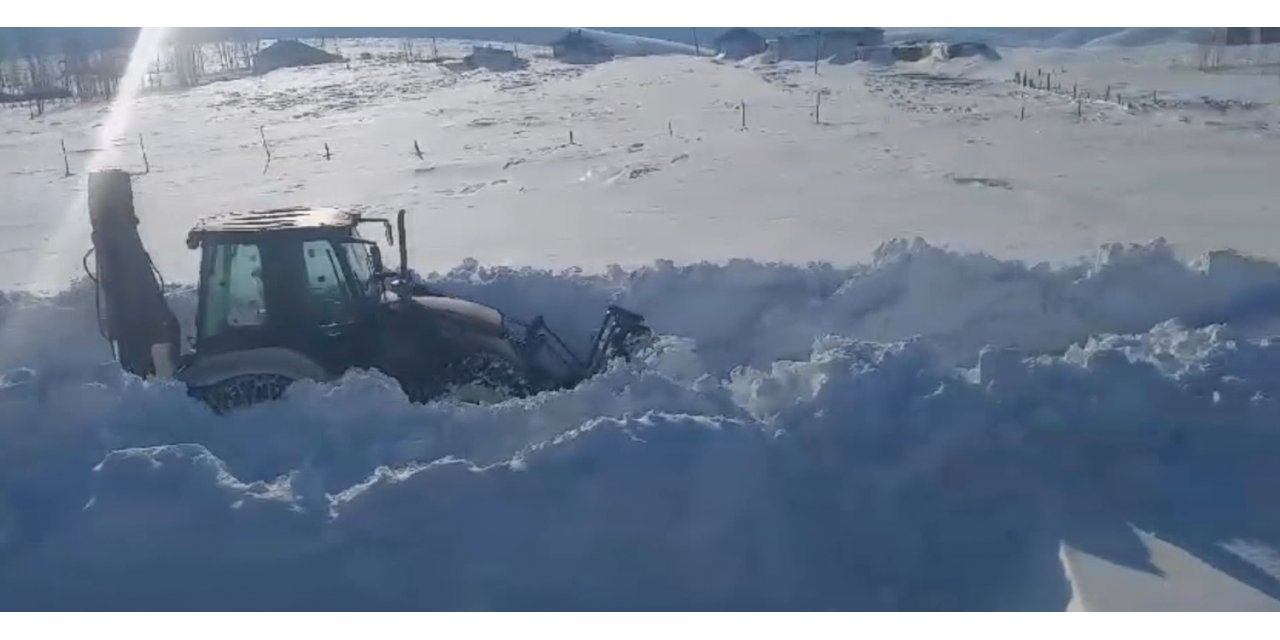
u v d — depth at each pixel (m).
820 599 4.27
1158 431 5.00
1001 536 4.54
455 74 61.78
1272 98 39.12
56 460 4.87
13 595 4.18
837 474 4.79
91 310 7.55
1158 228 16.67
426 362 6.67
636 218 19.30
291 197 23.36
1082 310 7.86
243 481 4.98
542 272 9.38
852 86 48.94
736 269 9.06
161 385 5.60
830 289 8.84
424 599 4.17
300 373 6.29
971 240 16.08
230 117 44.44
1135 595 3.94
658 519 4.43
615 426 4.80
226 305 6.40
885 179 23.34
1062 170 24.02
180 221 20.00
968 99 42.09
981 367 5.32
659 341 7.55
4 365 6.23
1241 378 5.33
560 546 4.35
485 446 5.28
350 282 6.65
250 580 4.20
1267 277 7.98
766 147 29.61
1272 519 4.45
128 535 4.33
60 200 23.67
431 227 18.92
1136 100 39.22
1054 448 4.91
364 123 40.53
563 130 35.59
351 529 4.34
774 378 5.57
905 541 4.54
